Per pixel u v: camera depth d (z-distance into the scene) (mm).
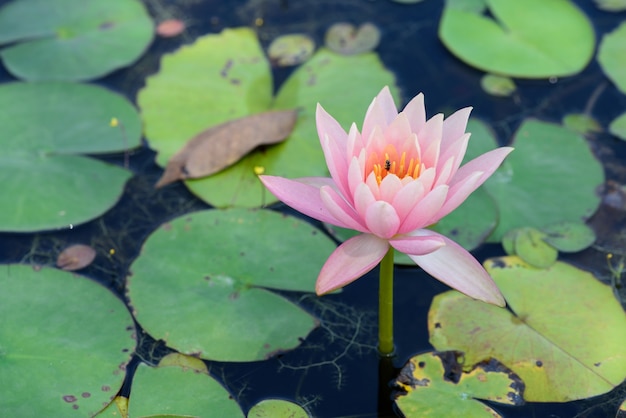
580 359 1836
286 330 1933
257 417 1734
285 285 2021
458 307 1986
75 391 1762
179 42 2908
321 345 1961
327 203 1531
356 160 1493
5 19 2936
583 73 2730
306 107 2572
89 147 2424
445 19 2898
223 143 2395
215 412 1743
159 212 2301
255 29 2980
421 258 1613
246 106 2598
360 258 1586
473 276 1591
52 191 2273
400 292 2082
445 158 1597
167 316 1946
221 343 1895
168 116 2559
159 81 2682
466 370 1818
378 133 1614
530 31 2855
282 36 2924
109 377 1801
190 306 1970
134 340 1894
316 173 2340
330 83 2660
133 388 1779
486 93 2674
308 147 2426
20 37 2855
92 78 2719
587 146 2414
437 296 2025
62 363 1818
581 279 2037
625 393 1803
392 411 1797
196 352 1872
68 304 1969
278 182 1663
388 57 2822
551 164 2363
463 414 1716
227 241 2133
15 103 2559
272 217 2205
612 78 2662
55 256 2166
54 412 1712
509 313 1963
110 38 2873
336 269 1582
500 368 1818
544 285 2023
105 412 1730
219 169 2355
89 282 2039
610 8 2977
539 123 2494
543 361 1836
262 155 2416
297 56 2830
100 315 1946
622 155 2434
